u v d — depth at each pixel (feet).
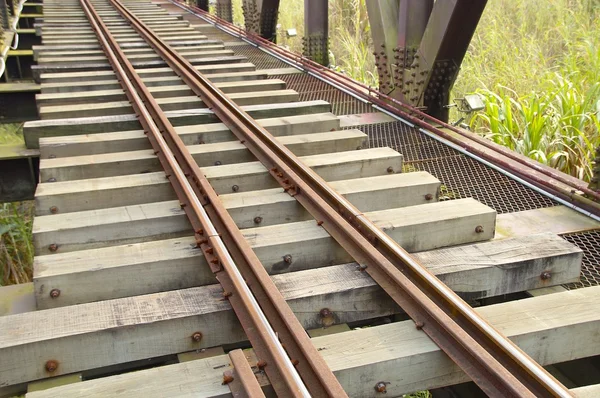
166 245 12.01
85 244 12.96
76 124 20.17
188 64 28.35
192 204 13.03
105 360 9.43
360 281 10.68
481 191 16.11
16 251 21.98
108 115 22.61
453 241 13.07
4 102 28.58
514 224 13.97
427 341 9.12
